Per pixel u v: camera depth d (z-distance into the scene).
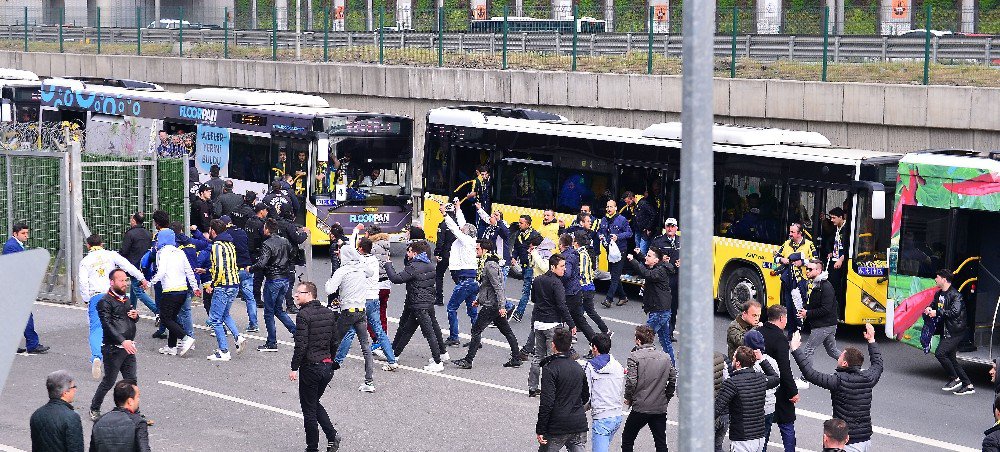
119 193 34.22
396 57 64.56
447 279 39.94
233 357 27.86
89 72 78.50
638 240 35.72
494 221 35.69
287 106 45.66
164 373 26.28
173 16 115.69
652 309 26.92
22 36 86.81
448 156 42.25
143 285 27.09
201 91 48.31
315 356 20.55
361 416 23.48
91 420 22.36
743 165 33.19
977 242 27.27
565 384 18.30
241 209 36.25
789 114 45.97
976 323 27.30
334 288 24.95
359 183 43.06
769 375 18.81
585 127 38.91
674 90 49.09
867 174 30.33
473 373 26.89
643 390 19.05
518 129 39.75
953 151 28.88
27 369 26.25
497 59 60.00
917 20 59.59
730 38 52.19
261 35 72.25
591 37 57.59
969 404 25.19
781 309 19.36
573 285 27.78
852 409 18.34
